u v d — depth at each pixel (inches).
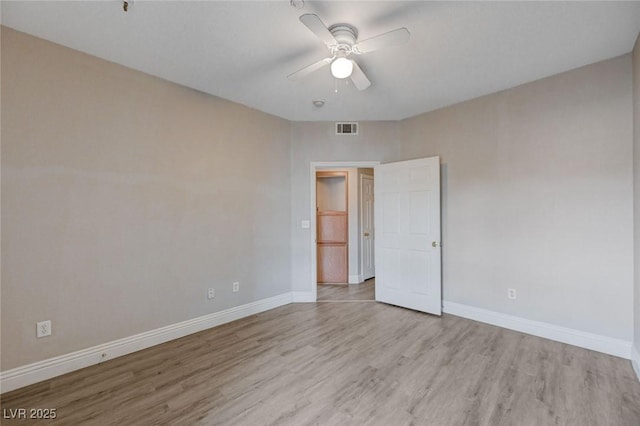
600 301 110.4
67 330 99.1
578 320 115.1
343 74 90.4
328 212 229.6
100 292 106.0
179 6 80.7
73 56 100.7
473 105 144.0
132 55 105.4
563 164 118.3
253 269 156.5
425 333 129.3
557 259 119.9
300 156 176.1
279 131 169.5
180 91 128.1
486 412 78.3
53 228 96.6
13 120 89.8
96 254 105.2
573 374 95.7
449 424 74.1
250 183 154.9
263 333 131.0
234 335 129.2
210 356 110.2
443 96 141.5
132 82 114.0
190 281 131.0
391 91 135.9
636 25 89.4
